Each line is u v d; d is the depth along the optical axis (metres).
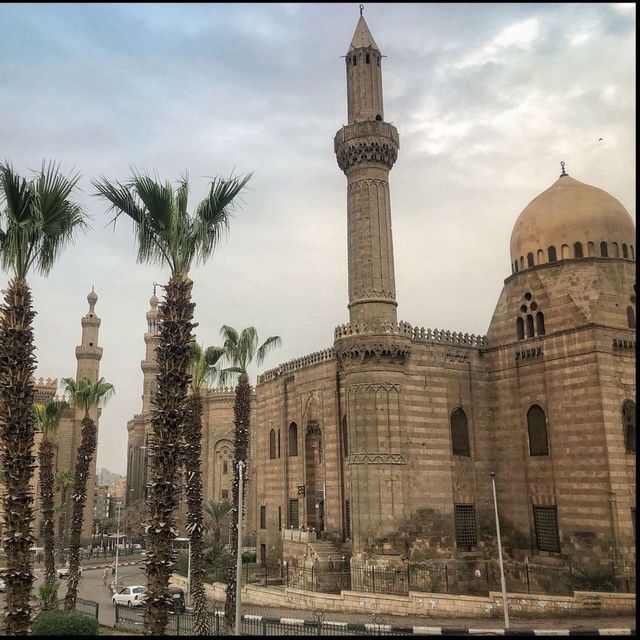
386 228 49.88
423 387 50.22
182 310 24.69
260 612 43.72
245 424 38.91
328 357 57.09
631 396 46.00
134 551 99.38
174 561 26.02
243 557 66.44
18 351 22.72
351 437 47.31
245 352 39.66
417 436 49.19
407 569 44.41
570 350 46.97
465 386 52.25
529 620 36.97
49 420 51.09
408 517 46.88
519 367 51.22
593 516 43.72
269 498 64.69
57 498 93.94
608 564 42.31
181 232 25.12
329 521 54.31
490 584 48.50
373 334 47.53
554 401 47.53
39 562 83.62
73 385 51.84
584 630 31.39
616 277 49.28
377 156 50.25
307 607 44.22
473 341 53.59
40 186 23.36
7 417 22.36
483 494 51.09
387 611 40.44
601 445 43.97
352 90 52.59
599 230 51.16
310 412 59.19
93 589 62.25
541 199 54.88
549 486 47.47
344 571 48.84
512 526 49.78
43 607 36.59
